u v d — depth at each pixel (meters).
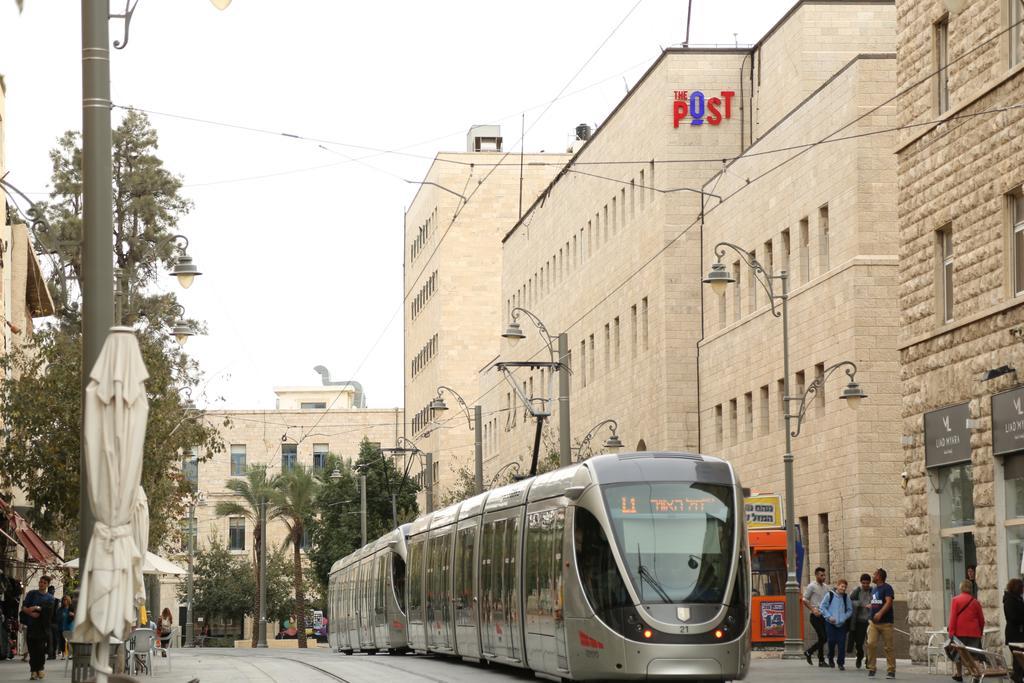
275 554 106.69
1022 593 23.19
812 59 51.47
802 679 27.97
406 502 94.88
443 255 106.62
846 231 42.34
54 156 70.69
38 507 39.56
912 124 32.03
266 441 128.75
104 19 18.19
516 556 29.33
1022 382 27.14
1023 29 27.48
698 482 24.69
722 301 54.28
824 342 43.59
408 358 123.38
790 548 37.97
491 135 110.31
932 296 31.06
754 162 50.28
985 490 28.45
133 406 15.75
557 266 76.06
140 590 16.06
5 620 41.22
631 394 61.47
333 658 44.84
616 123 64.19
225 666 40.22
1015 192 27.89
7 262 50.12
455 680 28.97
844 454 41.94
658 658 23.34
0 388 40.12
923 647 31.36
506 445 86.88
